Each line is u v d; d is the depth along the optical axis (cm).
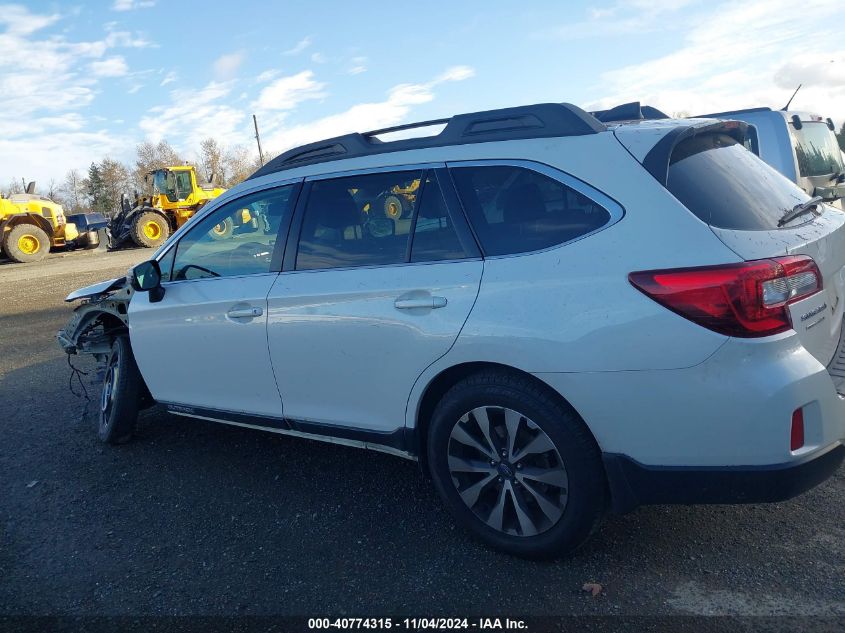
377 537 332
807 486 251
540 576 289
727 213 268
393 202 327
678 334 250
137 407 472
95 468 442
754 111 717
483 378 294
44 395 623
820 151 777
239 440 475
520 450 290
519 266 284
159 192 2548
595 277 266
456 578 293
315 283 342
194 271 412
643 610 263
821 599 261
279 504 375
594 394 265
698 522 322
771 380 243
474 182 306
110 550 338
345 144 357
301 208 362
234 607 284
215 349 391
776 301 248
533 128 302
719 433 249
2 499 404
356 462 425
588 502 277
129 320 439
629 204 269
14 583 313
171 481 415
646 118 372
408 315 307
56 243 2416
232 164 7819
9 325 1066
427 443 320
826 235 293
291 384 360
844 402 263
